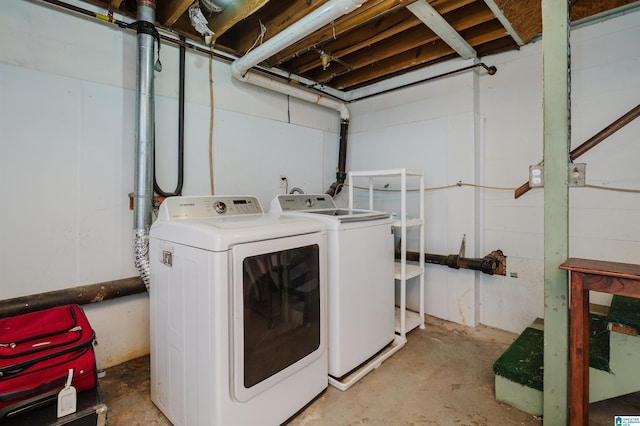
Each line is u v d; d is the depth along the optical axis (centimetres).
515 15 210
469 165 277
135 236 202
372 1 194
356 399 181
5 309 168
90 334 153
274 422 154
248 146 283
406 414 169
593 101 226
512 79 265
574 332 134
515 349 197
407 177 322
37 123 183
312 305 174
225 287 132
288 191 317
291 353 162
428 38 252
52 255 189
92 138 202
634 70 212
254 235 143
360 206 365
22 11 176
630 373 153
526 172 260
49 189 187
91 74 200
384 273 229
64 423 132
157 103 229
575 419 135
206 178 256
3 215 174
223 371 132
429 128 304
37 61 182
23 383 130
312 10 204
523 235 262
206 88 255
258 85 277
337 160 370
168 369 162
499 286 274
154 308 174
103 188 206
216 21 225
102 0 197
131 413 169
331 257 191
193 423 144
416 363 220
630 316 155
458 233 286
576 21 226
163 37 225
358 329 205
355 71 336
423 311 276
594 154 226
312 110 340
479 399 181
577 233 234
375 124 349
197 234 139
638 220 212
